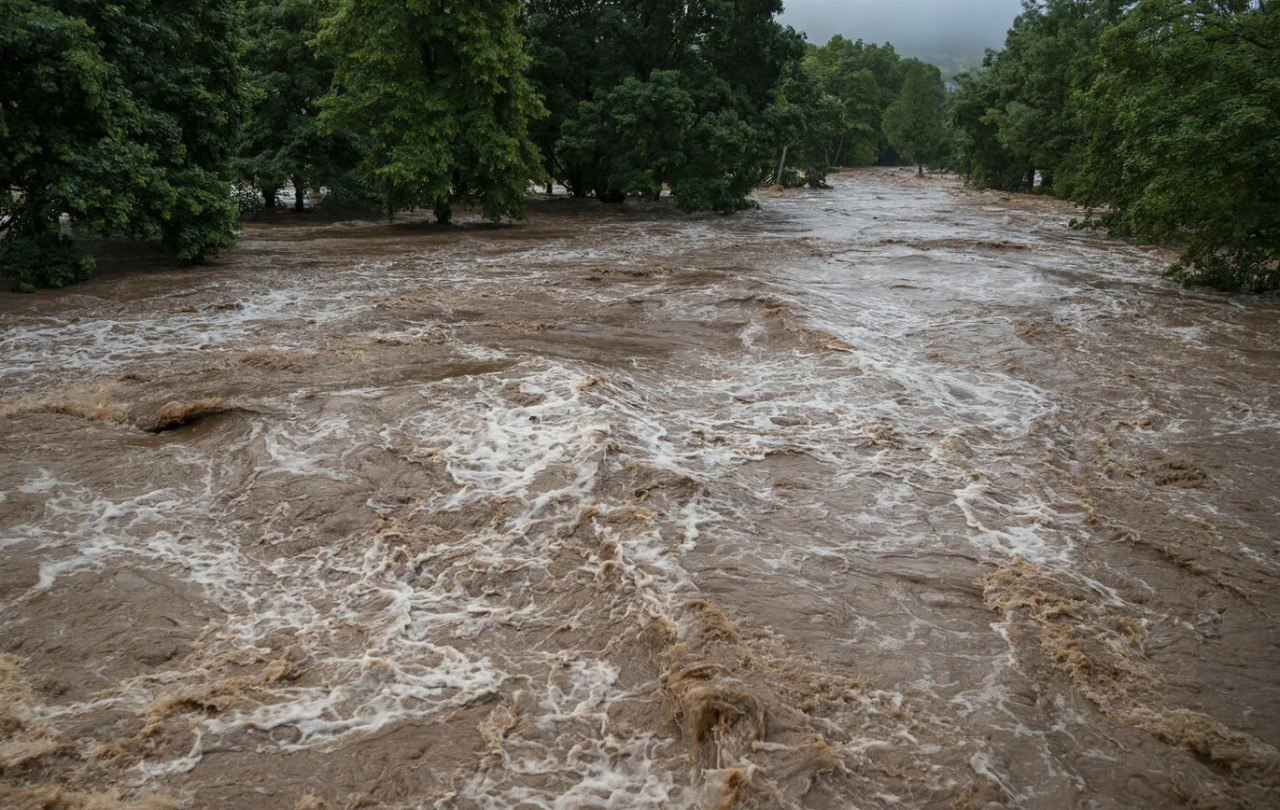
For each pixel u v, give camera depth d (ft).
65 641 16.63
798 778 13.28
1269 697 15.76
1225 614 18.53
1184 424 30.42
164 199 50.34
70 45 43.04
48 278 47.60
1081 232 89.04
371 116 81.76
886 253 70.44
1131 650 17.13
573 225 92.27
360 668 16.07
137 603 17.97
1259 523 22.86
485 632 17.37
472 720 14.82
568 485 22.89
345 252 66.90
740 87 110.52
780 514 22.53
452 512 21.74
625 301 47.44
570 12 110.63
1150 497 24.41
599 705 15.25
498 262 62.80
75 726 14.35
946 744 14.23
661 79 95.86
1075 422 30.45
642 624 17.25
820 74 278.46
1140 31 53.83
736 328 41.86
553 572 19.29
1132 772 13.78
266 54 88.38
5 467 23.75
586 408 27.53
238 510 21.95
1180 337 43.06
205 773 13.51
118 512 21.74
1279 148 46.52
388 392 29.60
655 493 22.67
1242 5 60.70
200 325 40.27
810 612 17.92
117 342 37.04
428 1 77.05
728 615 17.53
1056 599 18.67
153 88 50.83
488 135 82.43
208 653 16.47
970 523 22.43
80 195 44.62
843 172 267.80
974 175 166.40
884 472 25.38
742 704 14.57
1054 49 130.72
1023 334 42.29
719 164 98.99
